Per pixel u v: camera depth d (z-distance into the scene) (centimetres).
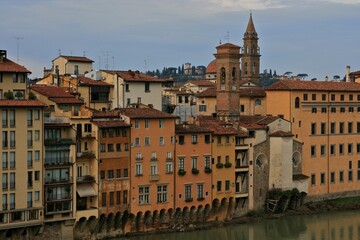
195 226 14212
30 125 12062
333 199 17338
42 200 12200
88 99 15400
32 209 12069
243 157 15175
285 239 13788
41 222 12175
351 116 17900
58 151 12438
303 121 16738
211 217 14625
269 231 14388
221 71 16538
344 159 17688
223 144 14712
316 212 16188
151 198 13638
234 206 14925
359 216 16075
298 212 15938
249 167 15188
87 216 12756
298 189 16125
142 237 13375
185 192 14112
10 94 12194
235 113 16500
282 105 16612
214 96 18350
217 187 14612
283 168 15662
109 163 13062
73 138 12606
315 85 17212
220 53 16475
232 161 14850
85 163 12938
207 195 14425
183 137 14075
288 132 15875
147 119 13562
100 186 12925
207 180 14425
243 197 15088
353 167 17900
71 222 12581
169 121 13862
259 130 15400
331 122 17400
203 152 14350
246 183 15162
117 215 13225
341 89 17562
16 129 11906
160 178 13738
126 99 15875
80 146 12888
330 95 17375
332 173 17388
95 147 12900
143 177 13512
